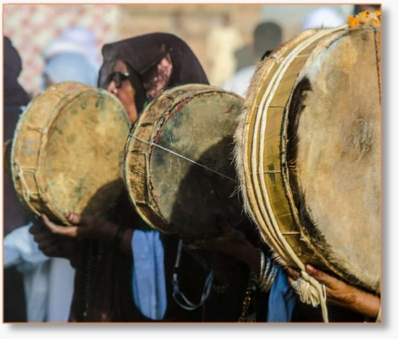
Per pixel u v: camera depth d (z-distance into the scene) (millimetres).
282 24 14664
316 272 9352
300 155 8875
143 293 13055
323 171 9141
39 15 15516
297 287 9516
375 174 9773
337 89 9211
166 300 13047
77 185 13383
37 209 13430
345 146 9352
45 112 13289
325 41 9141
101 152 13641
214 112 11461
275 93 9055
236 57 14758
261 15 14742
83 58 15328
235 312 12094
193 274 12828
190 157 11273
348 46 9297
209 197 11383
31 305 15031
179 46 14461
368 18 9641
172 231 11578
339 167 9320
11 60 15562
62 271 14961
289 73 9078
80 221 13203
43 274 15102
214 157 11469
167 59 14422
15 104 15398
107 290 14055
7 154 13984
